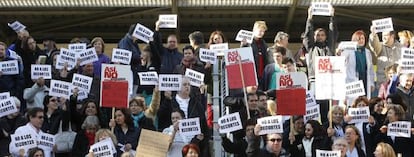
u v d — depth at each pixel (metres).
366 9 19.56
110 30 20.91
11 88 14.79
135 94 15.20
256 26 15.54
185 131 12.36
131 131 12.76
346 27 20.91
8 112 12.71
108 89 12.64
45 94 14.55
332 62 12.95
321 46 15.50
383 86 15.02
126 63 14.58
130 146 12.30
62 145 12.91
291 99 12.54
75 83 13.45
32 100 14.46
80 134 12.73
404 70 14.50
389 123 12.66
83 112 13.24
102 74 12.68
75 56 14.70
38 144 12.16
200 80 13.80
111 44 21.33
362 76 15.39
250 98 13.37
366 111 12.96
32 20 19.98
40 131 12.45
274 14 19.92
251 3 19.03
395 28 20.70
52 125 13.15
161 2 18.86
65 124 13.26
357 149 12.52
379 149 11.82
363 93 13.37
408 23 20.06
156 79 13.91
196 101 13.64
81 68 14.84
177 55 15.67
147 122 13.27
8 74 14.57
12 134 12.25
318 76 12.95
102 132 12.14
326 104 14.46
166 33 20.80
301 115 12.75
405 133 12.55
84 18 19.75
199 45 15.86
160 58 15.52
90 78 13.54
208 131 13.16
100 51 15.48
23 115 13.52
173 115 12.70
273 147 11.85
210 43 15.69
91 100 13.36
